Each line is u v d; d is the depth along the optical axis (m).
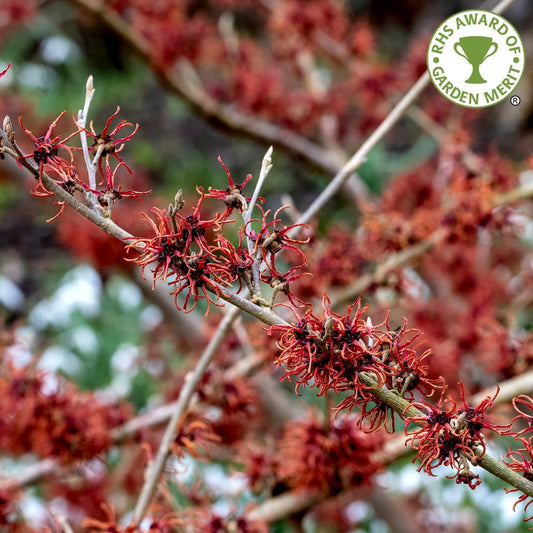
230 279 0.83
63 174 0.83
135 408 1.90
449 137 1.37
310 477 1.01
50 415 1.06
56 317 2.22
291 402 1.85
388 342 0.82
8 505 1.09
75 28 2.95
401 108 1.01
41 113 2.69
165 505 1.06
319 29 1.70
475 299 1.35
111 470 1.68
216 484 1.34
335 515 1.64
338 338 0.81
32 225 2.64
